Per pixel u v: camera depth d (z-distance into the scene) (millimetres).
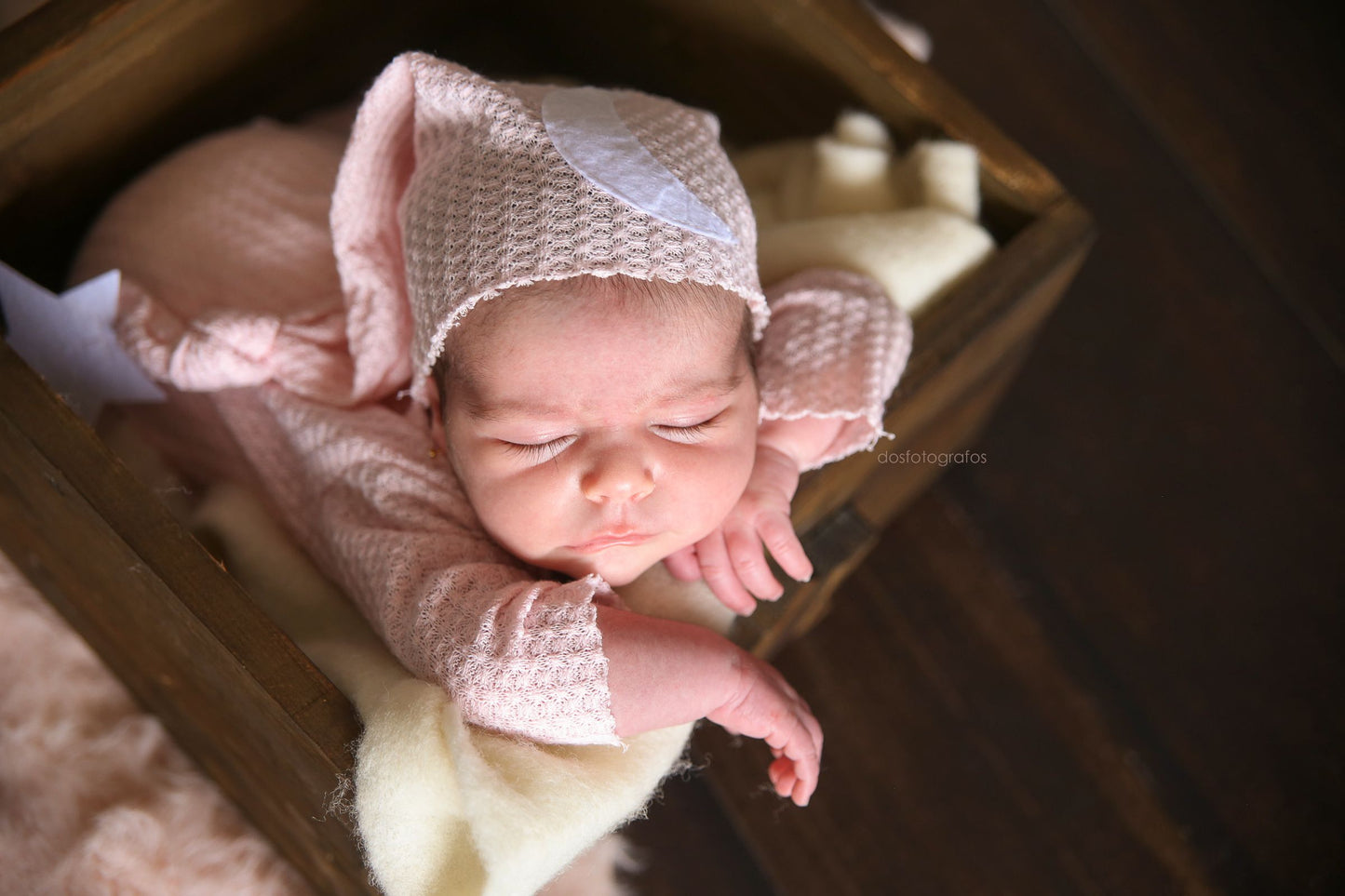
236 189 1195
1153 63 1810
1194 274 1686
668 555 966
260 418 1105
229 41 1255
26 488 973
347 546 972
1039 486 1555
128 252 1165
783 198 1302
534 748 837
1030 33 1819
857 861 1324
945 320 1073
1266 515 1545
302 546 1073
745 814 1329
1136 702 1431
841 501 1126
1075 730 1412
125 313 1093
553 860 806
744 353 898
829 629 1449
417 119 957
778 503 969
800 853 1320
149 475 1146
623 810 858
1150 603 1487
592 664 798
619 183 852
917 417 1098
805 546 1095
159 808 1178
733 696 868
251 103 1368
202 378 1071
